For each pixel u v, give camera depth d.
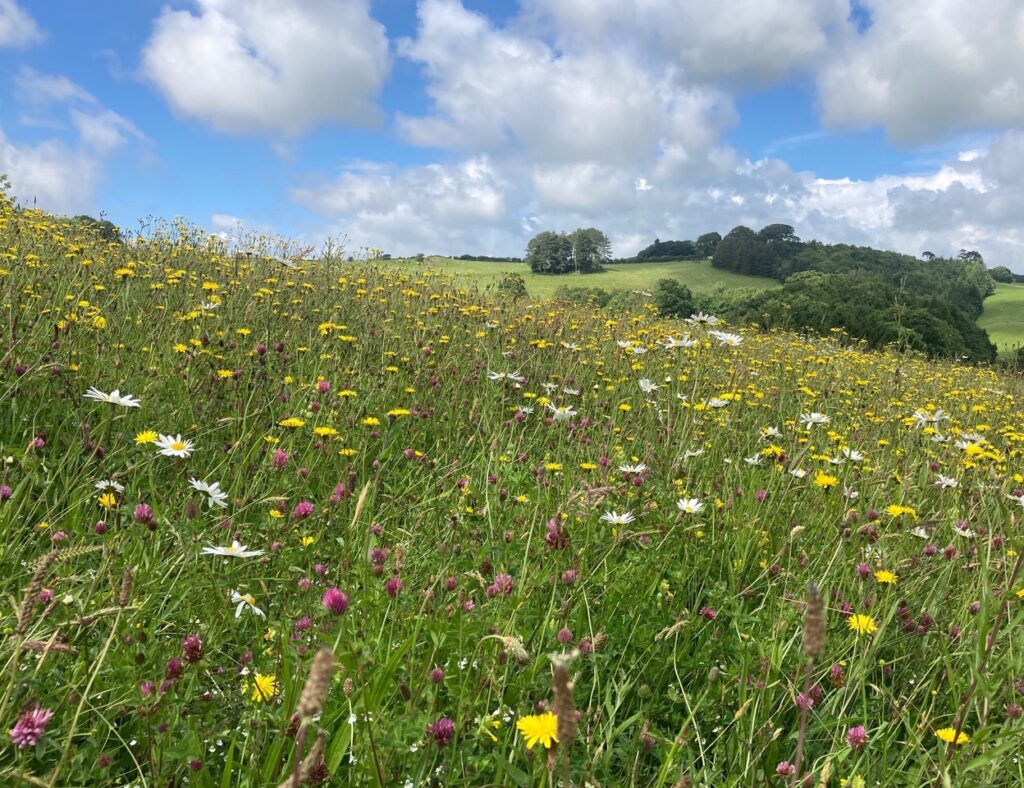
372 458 4.85
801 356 11.59
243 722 2.28
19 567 2.85
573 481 4.45
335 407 5.24
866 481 4.59
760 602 3.60
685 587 3.62
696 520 3.95
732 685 2.75
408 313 8.96
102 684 2.30
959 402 9.98
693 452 4.92
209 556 2.98
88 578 2.72
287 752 2.05
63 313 5.29
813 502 4.63
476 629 2.54
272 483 3.99
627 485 4.23
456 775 2.08
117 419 4.39
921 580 3.58
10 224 8.10
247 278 8.71
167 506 3.42
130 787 2.06
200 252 10.13
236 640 2.73
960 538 3.91
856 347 14.80
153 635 2.50
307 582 2.84
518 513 4.02
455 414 5.84
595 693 2.68
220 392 4.97
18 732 1.75
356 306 8.67
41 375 4.30
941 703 2.86
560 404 6.22
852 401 8.09
